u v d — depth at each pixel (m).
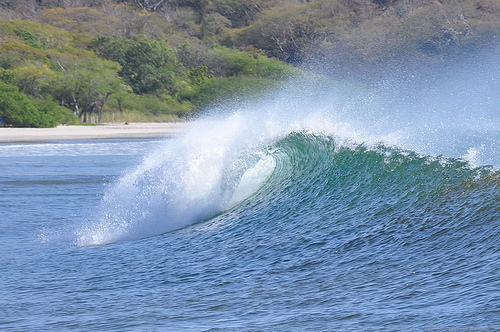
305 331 24.88
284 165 51.47
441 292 27.19
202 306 29.06
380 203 40.94
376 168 45.53
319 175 48.44
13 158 135.50
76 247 43.84
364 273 31.20
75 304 30.56
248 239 40.38
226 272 34.19
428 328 23.80
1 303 31.17
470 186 38.03
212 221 46.66
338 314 26.34
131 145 176.00
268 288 30.83
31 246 44.91
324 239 37.47
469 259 30.28
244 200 49.94
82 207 64.38
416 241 34.03
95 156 140.25
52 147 169.50
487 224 33.38
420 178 41.47
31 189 80.94
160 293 31.59
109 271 36.53
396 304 26.69
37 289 33.59
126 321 27.59
